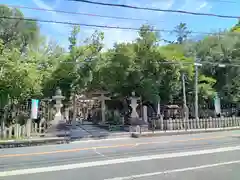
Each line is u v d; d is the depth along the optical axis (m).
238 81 25.23
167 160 8.09
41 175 6.63
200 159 8.13
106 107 27.08
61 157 9.12
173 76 20.41
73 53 21.34
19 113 16.66
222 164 7.36
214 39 25.97
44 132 15.62
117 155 9.18
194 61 22.88
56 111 17.67
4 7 22.78
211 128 18.92
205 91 23.31
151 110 23.84
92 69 21.47
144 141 13.34
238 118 20.80
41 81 18.95
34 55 20.94
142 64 19.70
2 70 13.91
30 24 23.75
